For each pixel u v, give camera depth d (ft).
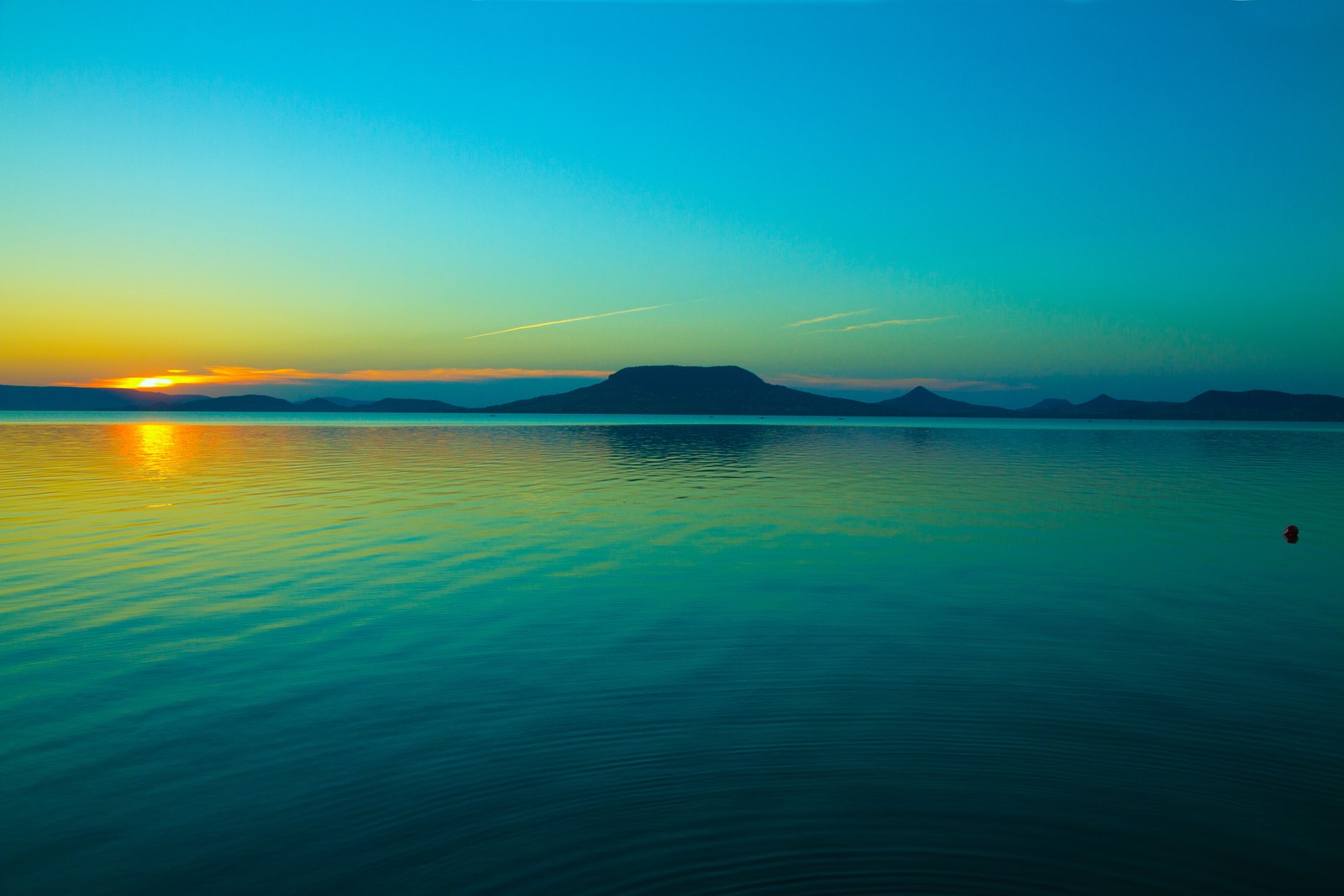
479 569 53.93
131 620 40.98
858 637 38.58
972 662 35.04
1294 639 38.78
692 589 48.24
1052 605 44.98
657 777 23.95
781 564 55.83
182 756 25.23
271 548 60.75
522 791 23.04
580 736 26.96
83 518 75.77
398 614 42.42
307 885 18.49
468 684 31.86
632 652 36.19
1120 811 22.15
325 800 22.47
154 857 19.65
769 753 25.66
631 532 69.05
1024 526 74.38
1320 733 27.58
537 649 36.50
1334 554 61.11
